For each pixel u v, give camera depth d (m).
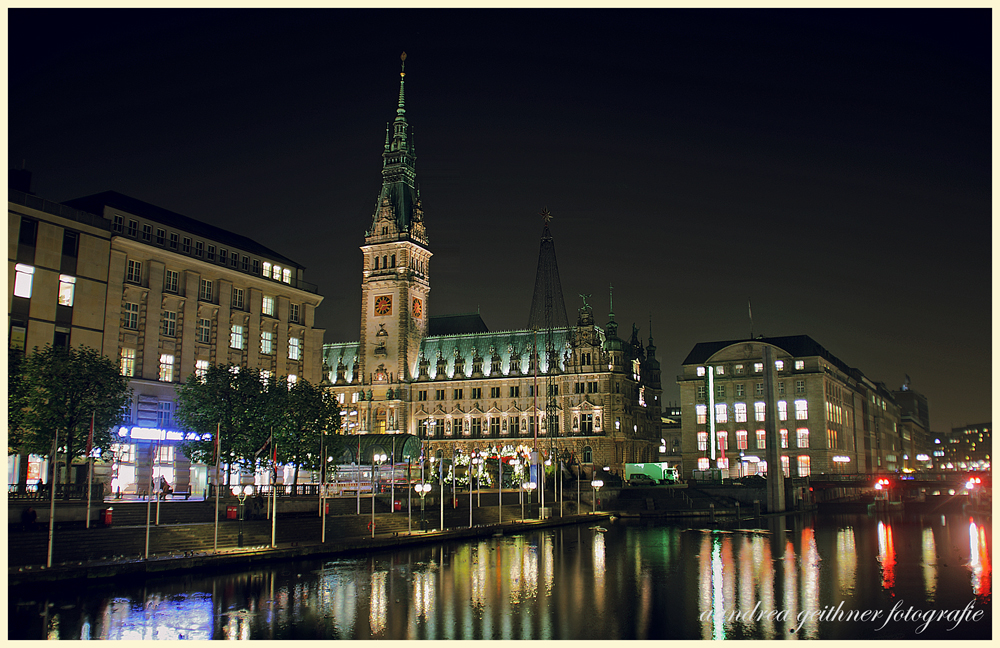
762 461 173.12
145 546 60.50
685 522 124.19
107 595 50.69
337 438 93.69
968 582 62.56
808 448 173.12
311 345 128.25
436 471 140.75
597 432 189.88
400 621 46.72
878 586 60.75
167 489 84.06
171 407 101.88
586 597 55.38
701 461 182.38
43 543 56.44
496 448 187.00
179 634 42.12
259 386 88.06
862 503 160.12
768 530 109.00
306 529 78.81
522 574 65.06
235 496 81.38
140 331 100.19
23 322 86.06
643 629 45.78
